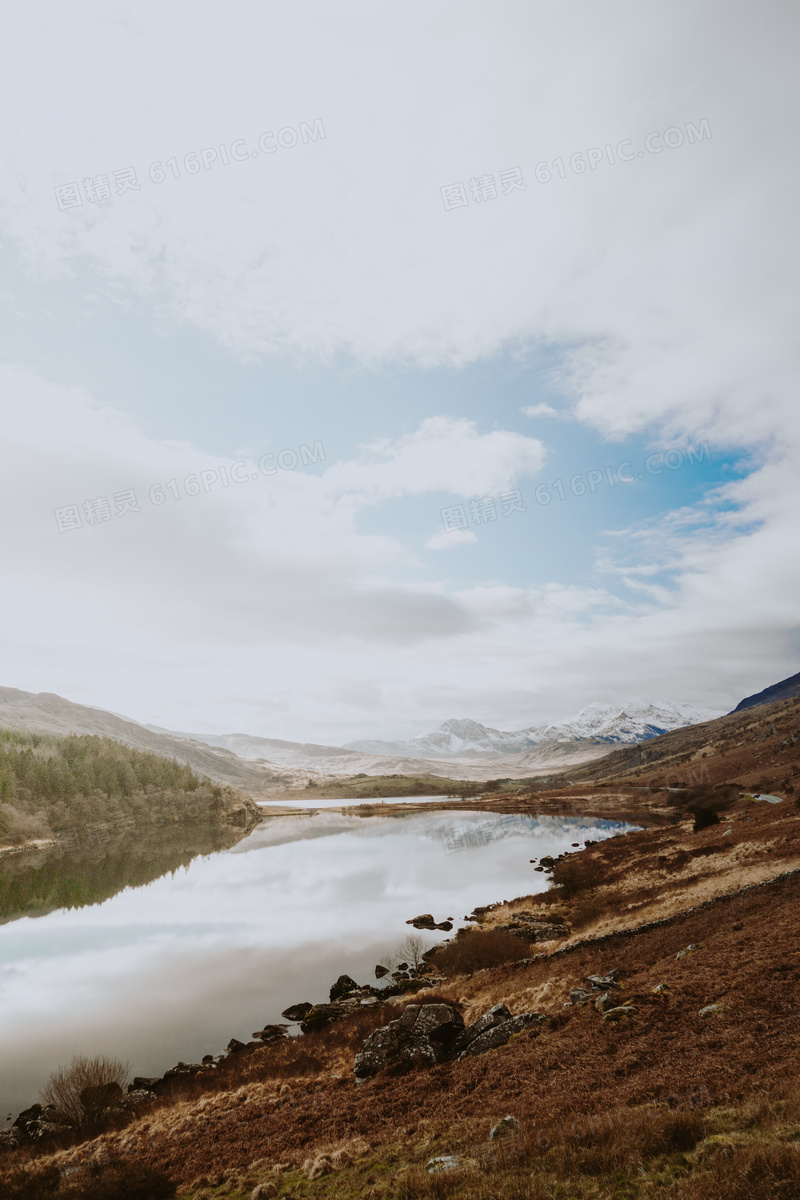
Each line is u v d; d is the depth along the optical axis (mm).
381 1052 26672
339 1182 16609
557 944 45062
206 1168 20266
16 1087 33219
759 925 30469
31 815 149125
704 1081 15641
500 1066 21953
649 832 105125
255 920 70312
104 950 59469
